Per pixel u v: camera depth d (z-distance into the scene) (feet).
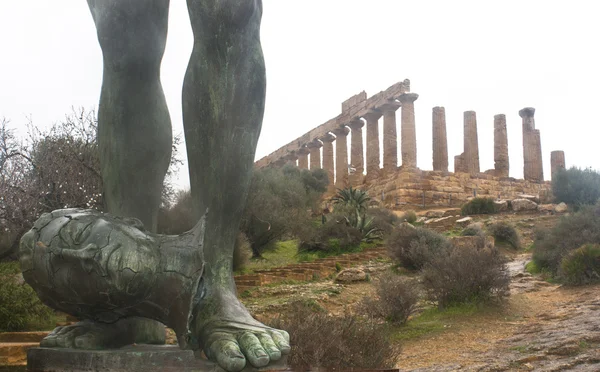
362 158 222.89
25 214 55.88
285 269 92.07
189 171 10.60
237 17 10.21
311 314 33.42
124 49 10.67
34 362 9.27
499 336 48.52
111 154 11.02
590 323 46.91
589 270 68.18
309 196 182.80
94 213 8.85
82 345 9.26
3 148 60.39
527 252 109.09
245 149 10.34
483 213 150.71
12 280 39.68
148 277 8.43
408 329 53.62
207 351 8.98
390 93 203.41
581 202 147.13
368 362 31.42
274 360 8.93
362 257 107.24
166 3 11.14
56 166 59.72
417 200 188.44
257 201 112.06
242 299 70.33
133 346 9.72
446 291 60.85
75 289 8.41
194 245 8.75
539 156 222.69
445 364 40.19
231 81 10.30
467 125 213.05
